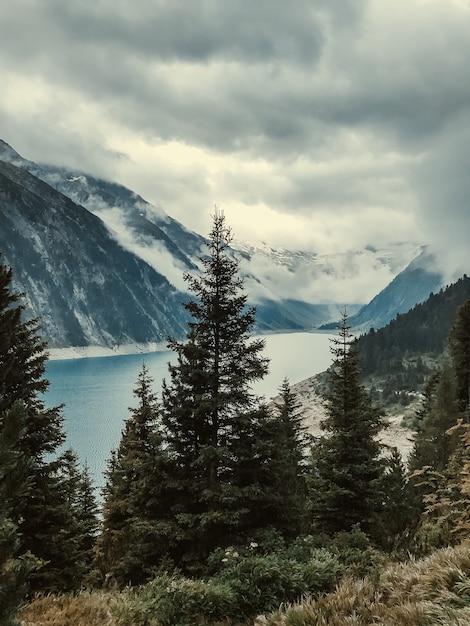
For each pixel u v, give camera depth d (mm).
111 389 185750
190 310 17469
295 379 182250
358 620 6996
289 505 16609
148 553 15516
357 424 20031
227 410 16766
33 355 16219
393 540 19391
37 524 15070
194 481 16281
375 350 139875
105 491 33281
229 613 9539
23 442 15273
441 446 37094
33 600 10188
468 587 6590
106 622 9039
